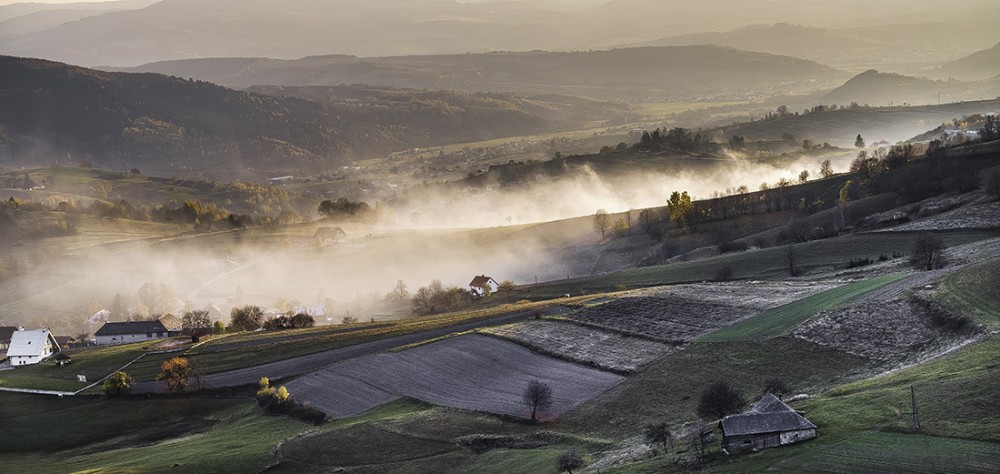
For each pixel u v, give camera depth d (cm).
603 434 10406
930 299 11938
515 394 12338
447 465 10100
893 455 7119
